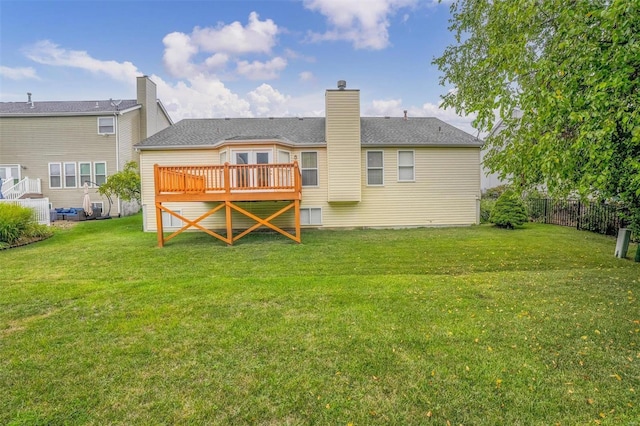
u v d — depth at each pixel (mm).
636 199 4934
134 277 6031
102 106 18688
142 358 3117
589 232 10781
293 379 2773
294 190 9625
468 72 8125
